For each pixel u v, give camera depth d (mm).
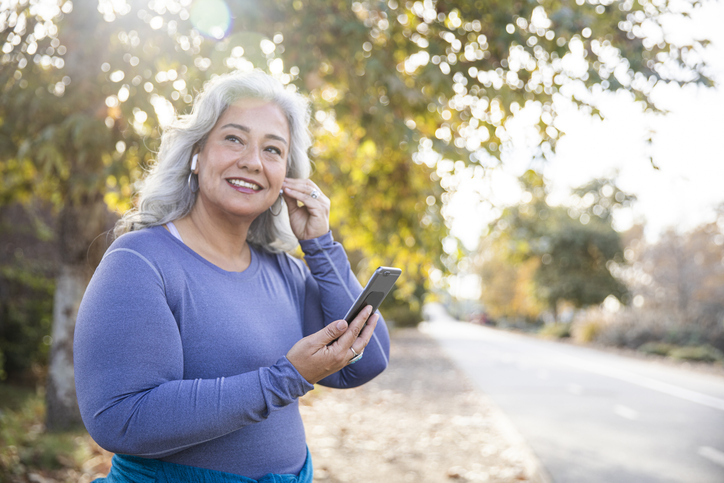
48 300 9594
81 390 1104
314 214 1606
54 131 3748
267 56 3777
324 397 8977
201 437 1104
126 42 3908
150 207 1399
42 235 9266
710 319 23344
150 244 1247
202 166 1393
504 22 3945
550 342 29797
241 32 3631
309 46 3936
